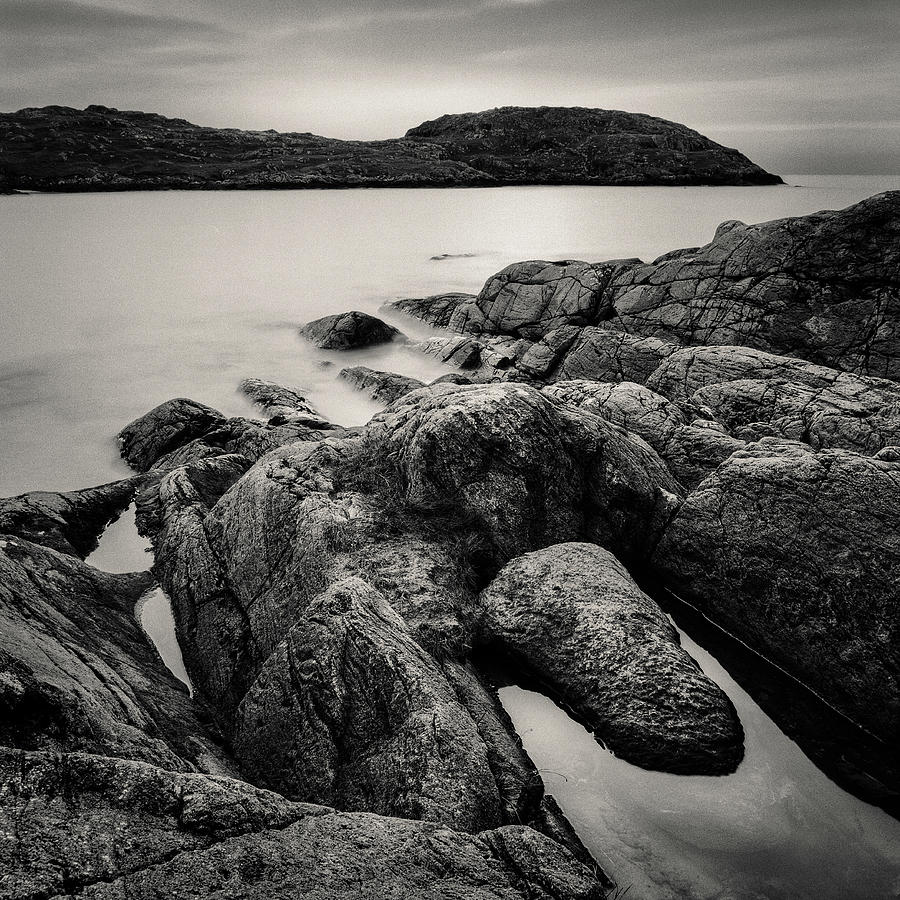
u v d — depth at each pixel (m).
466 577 11.73
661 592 13.03
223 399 27.11
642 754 9.09
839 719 10.16
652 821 8.31
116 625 11.59
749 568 11.70
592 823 8.22
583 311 31.00
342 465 14.07
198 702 10.45
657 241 69.31
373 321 33.66
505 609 10.96
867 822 8.44
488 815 7.34
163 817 5.43
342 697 8.58
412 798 7.28
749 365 21.06
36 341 36.34
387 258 62.69
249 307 44.53
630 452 14.06
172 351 34.50
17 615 9.36
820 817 8.46
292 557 11.84
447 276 54.69
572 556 11.56
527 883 5.98
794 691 10.69
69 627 10.29
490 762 8.04
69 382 29.78
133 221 86.81
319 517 12.14
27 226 81.00
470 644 10.64
